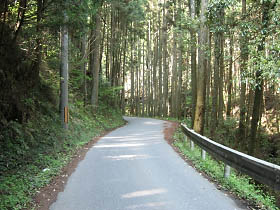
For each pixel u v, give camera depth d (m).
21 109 9.42
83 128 15.37
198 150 10.28
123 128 20.86
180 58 32.62
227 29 10.62
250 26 9.30
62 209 4.45
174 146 11.34
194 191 5.26
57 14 8.61
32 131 9.43
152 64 48.34
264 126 22.94
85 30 9.98
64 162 8.06
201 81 13.80
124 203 4.66
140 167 7.35
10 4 8.05
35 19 8.96
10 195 4.80
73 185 5.77
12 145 7.64
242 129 16.20
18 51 9.49
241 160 5.17
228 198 4.88
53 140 10.11
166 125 23.39
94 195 5.10
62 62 12.95
